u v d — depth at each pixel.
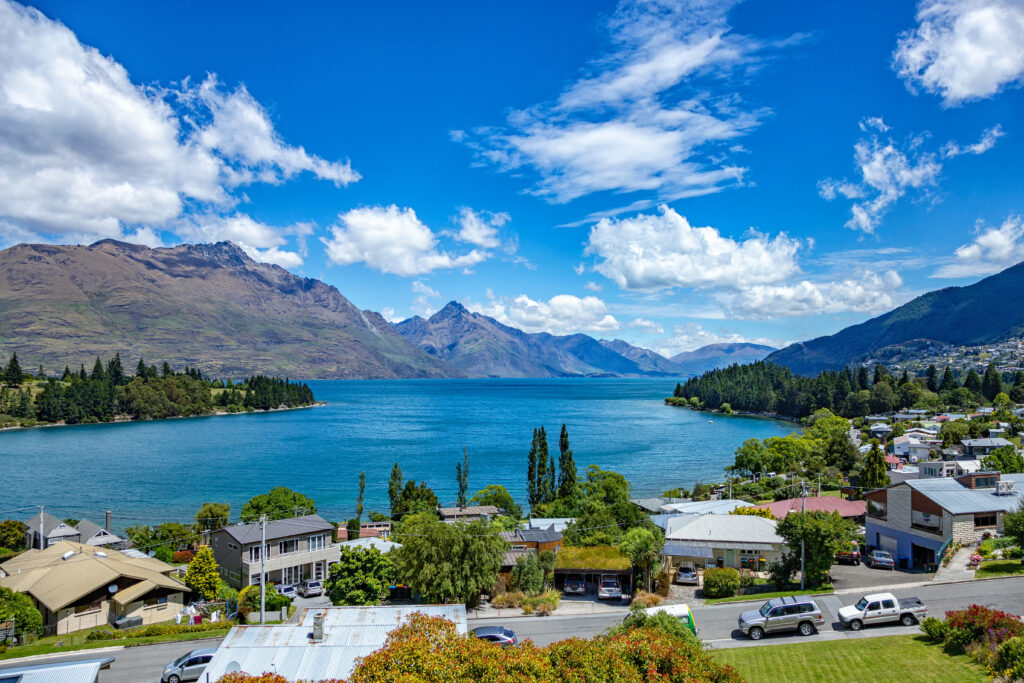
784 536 57.19
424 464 180.50
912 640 36.34
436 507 107.06
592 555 65.69
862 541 71.31
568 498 103.19
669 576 58.41
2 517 118.25
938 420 196.12
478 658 22.52
